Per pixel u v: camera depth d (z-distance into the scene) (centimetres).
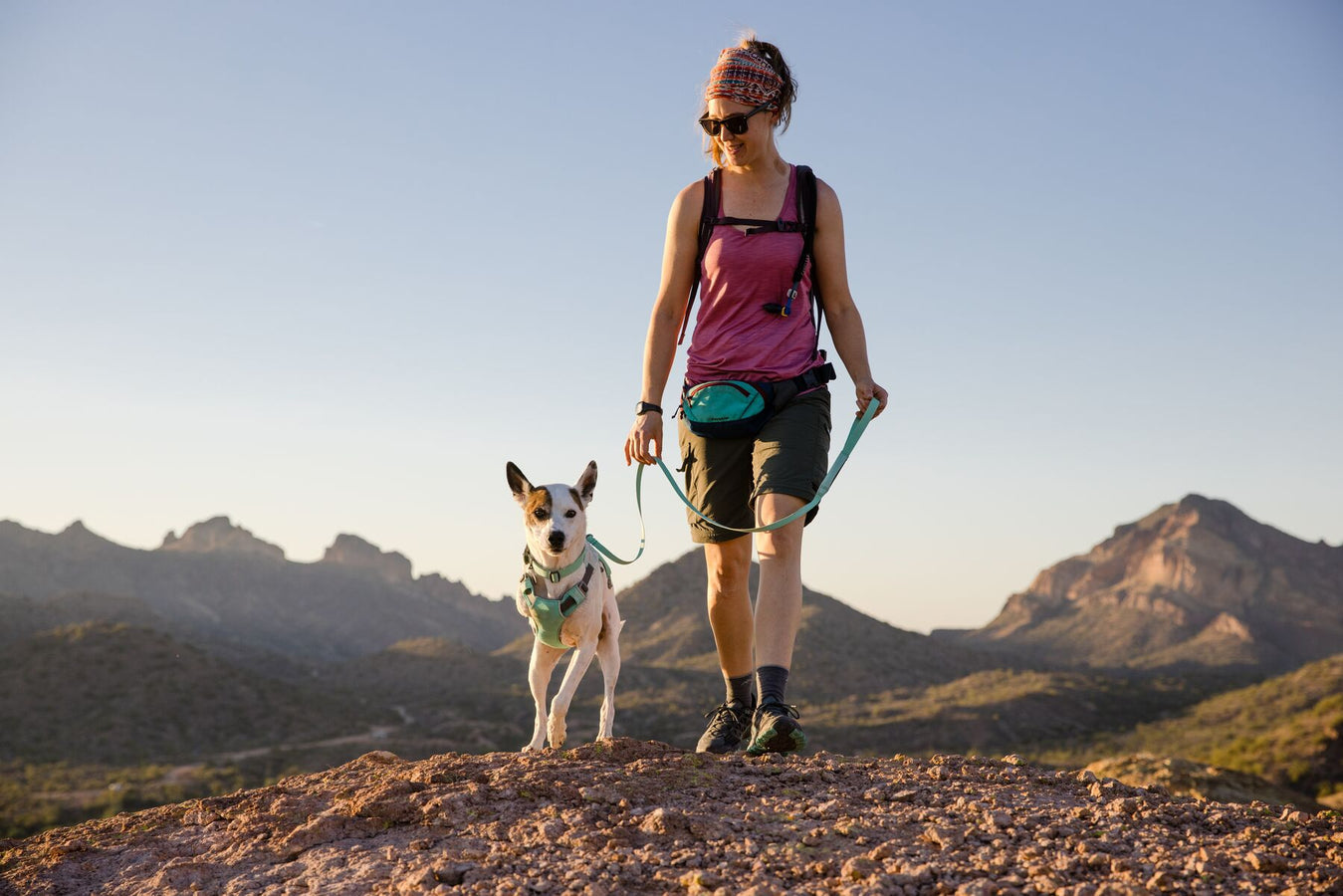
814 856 357
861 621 19250
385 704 13188
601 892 337
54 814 6269
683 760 472
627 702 11419
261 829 440
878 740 11394
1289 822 392
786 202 486
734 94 470
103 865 432
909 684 16825
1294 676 11775
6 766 8700
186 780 7506
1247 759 6938
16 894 413
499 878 354
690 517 507
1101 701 14050
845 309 500
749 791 428
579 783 442
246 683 11750
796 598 469
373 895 359
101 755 9338
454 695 13550
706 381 491
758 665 466
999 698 13400
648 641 19438
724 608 516
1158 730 11175
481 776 464
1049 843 360
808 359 489
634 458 492
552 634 656
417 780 466
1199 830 380
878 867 343
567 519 643
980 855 350
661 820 385
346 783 505
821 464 478
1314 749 6762
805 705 14875
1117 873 330
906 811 399
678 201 501
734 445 488
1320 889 310
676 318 505
